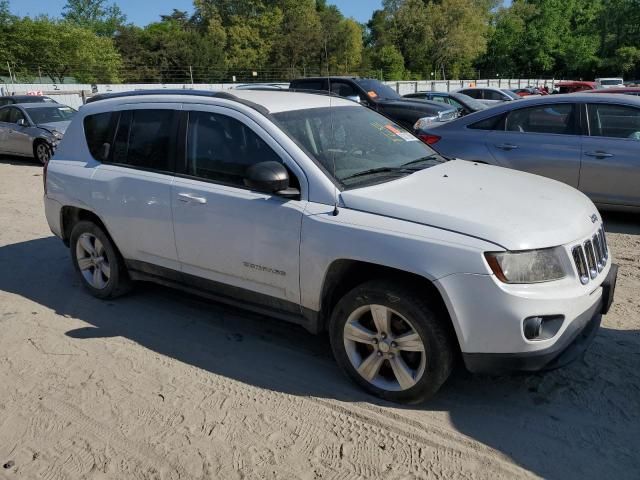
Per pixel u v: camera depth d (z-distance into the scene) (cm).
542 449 293
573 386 346
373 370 337
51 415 336
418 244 304
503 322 289
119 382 370
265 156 371
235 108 390
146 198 427
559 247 301
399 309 315
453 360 316
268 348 409
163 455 299
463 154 746
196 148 408
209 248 395
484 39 6950
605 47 7188
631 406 325
